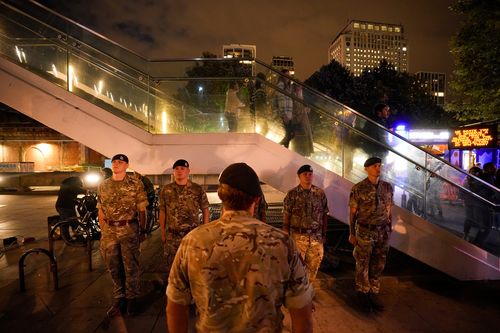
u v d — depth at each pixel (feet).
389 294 15.19
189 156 17.10
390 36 568.00
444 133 55.06
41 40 18.10
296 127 18.38
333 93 82.48
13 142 85.40
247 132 17.84
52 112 17.29
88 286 16.39
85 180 51.21
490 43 39.73
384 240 13.84
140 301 14.49
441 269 16.60
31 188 68.08
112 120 17.12
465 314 13.33
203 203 13.98
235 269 4.93
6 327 12.46
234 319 4.89
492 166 25.73
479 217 16.98
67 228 23.90
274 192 53.26
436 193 17.16
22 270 15.78
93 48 18.12
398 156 17.47
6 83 17.46
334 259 17.72
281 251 5.09
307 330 5.24
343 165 18.15
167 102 18.15
